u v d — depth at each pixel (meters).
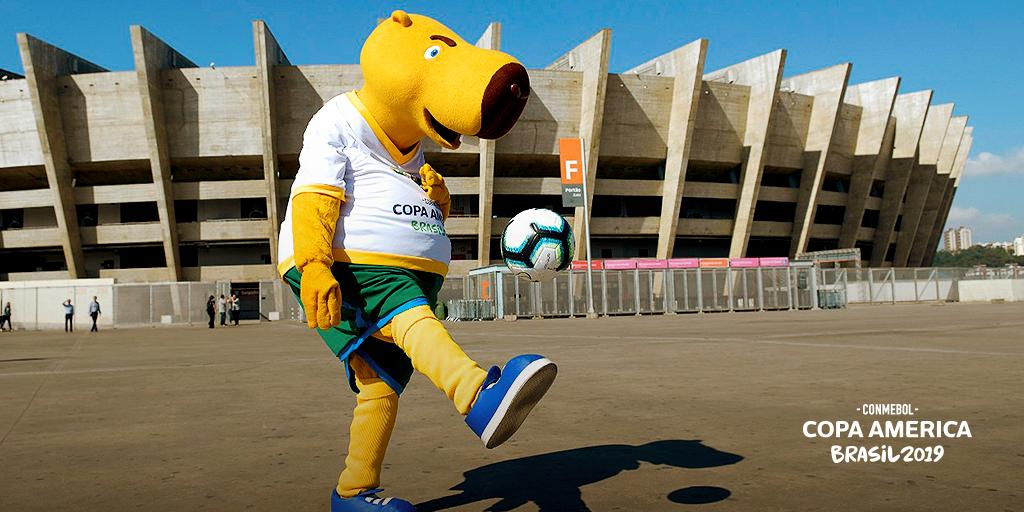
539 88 52.41
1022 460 3.67
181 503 3.23
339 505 2.79
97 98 49.62
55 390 8.31
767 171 61.62
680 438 4.41
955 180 82.38
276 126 49.78
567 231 17.62
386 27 2.69
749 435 4.46
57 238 52.19
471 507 2.99
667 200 55.09
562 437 4.54
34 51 47.06
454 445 4.42
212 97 49.91
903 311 31.34
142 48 46.88
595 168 51.72
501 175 59.31
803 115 59.50
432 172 2.88
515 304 35.75
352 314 2.59
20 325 39.94
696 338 14.76
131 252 56.38
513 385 1.94
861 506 2.88
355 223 2.59
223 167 53.66
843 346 11.42
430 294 2.78
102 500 3.33
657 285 40.41
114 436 5.14
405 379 2.76
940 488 3.15
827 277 49.16
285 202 52.09
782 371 8.07
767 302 41.19
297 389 7.86
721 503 2.96
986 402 5.52
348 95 2.79
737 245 58.03
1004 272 50.75
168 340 22.39
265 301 46.19
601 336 16.81
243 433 5.12
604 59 50.47
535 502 3.04
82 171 52.84
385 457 4.07
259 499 3.27
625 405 5.82
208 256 55.78
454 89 2.37
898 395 5.96
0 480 3.78
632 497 3.08
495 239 54.00
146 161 51.06
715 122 56.72
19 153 50.81
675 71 54.69
